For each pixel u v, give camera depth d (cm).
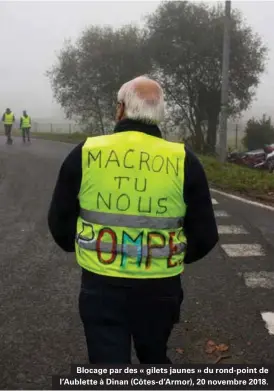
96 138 252
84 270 250
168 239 246
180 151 248
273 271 597
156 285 245
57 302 495
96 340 246
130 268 242
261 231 802
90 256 246
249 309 482
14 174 1448
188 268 605
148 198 242
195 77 2752
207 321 455
